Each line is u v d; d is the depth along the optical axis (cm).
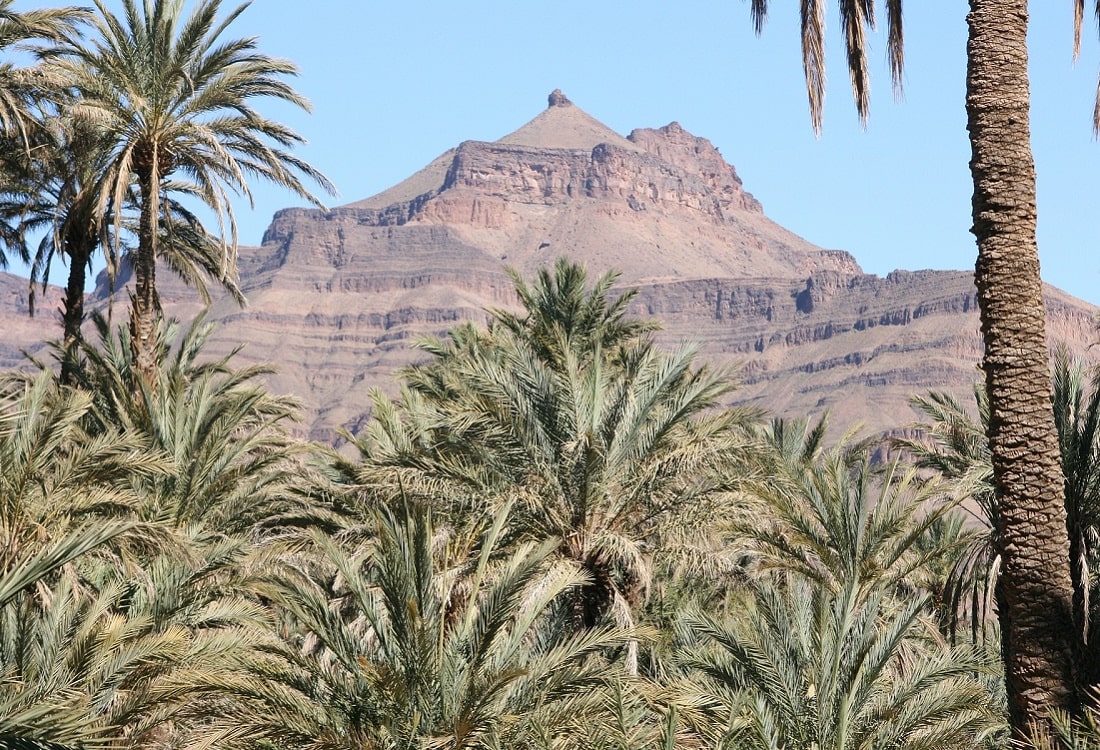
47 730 1766
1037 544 2261
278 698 2542
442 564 3328
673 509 3669
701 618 2888
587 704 2578
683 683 2727
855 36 2691
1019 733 2244
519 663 2727
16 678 2525
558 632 3023
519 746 2523
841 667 2759
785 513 3444
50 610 2844
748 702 2605
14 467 3241
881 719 2709
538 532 3578
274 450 4712
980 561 3231
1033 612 2250
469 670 2559
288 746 2516
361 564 3781
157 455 3678
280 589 2762
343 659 2684
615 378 4478
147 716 2766
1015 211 2323
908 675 2811
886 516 3456
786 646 2870
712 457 3653
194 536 3816
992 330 2320
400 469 3559
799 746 2698
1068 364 3253
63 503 3294
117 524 1938
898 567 3772
